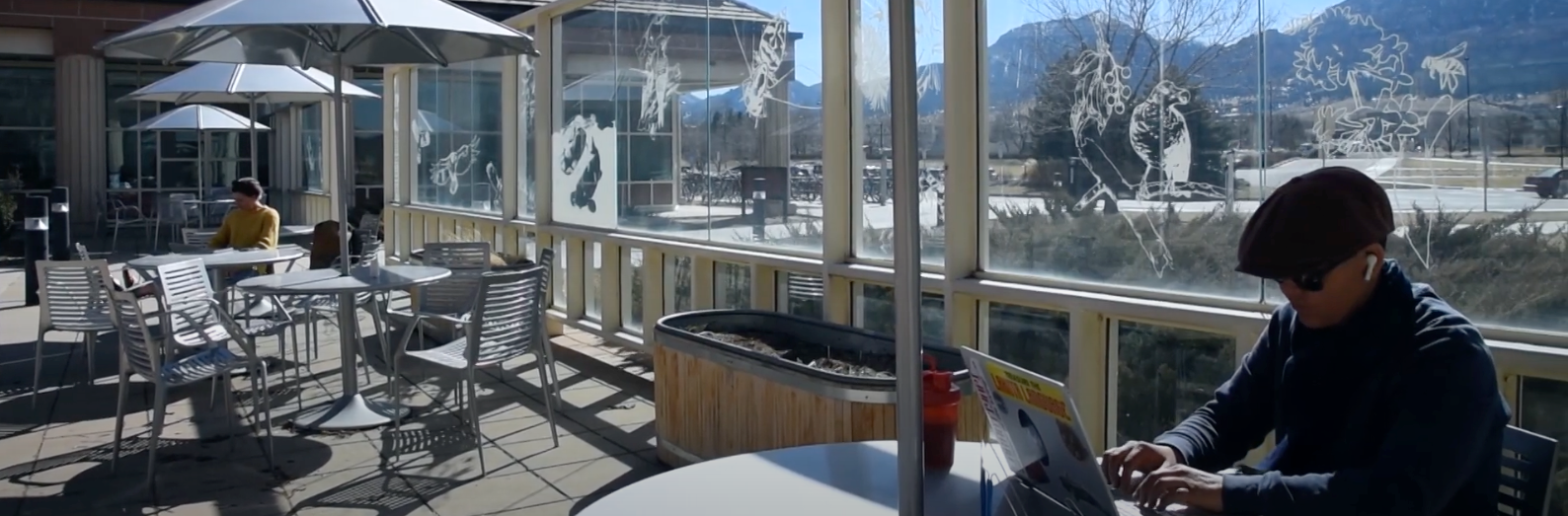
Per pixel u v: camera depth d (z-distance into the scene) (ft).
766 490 7.57
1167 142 13.20
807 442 13.52
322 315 26.03
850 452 8.46
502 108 30.99
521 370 24.49
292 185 67.72
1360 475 6.14
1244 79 12.40
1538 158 10.02
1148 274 13.50
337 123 20.84
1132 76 13.58
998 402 6.23
